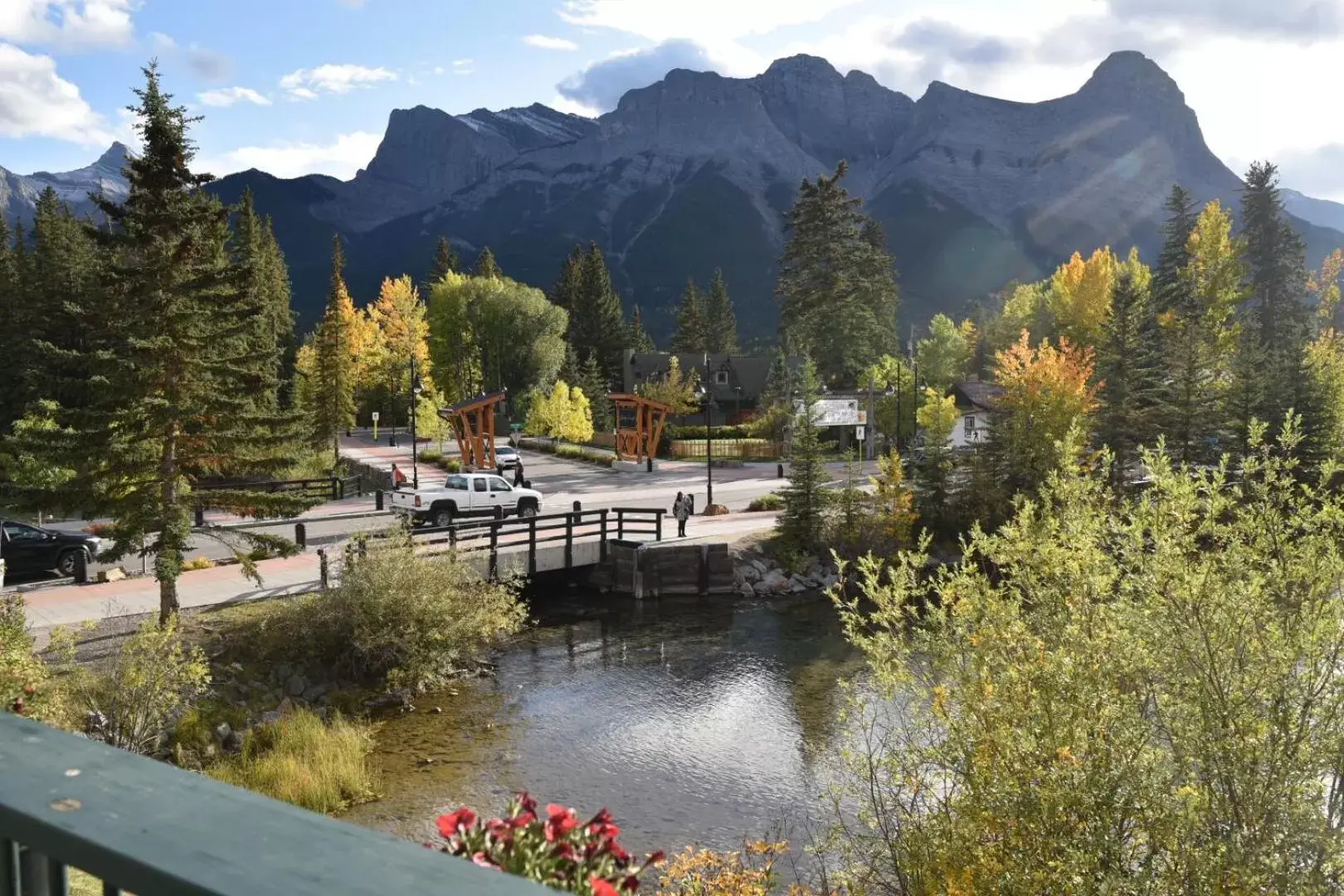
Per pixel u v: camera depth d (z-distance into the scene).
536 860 2.29
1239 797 7.69
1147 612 8.38
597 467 62.50
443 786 17.33
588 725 20.72
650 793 17.25
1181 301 90.88
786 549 37.06
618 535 35.44
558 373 100.56
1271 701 7.80
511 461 57.50
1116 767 7.88
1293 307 97.19
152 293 19.62
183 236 20.45
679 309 133.38
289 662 21.52
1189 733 7.82
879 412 75.00
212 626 22.20
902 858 9.36
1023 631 9.16
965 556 10.05
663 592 34.06
